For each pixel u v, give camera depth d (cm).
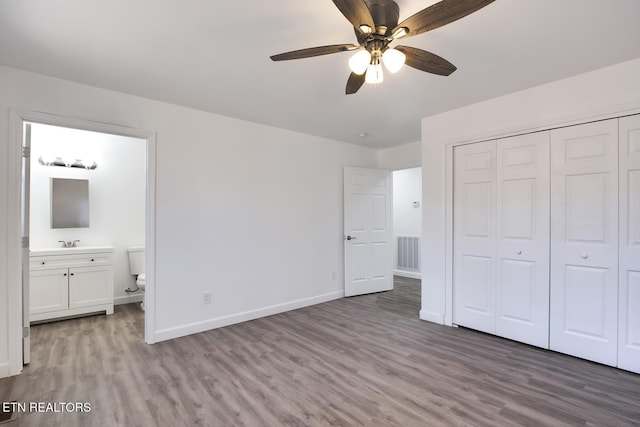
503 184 309
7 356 239
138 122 296
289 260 411
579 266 266
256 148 380
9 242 240
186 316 324
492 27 191
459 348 290
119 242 448
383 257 511
